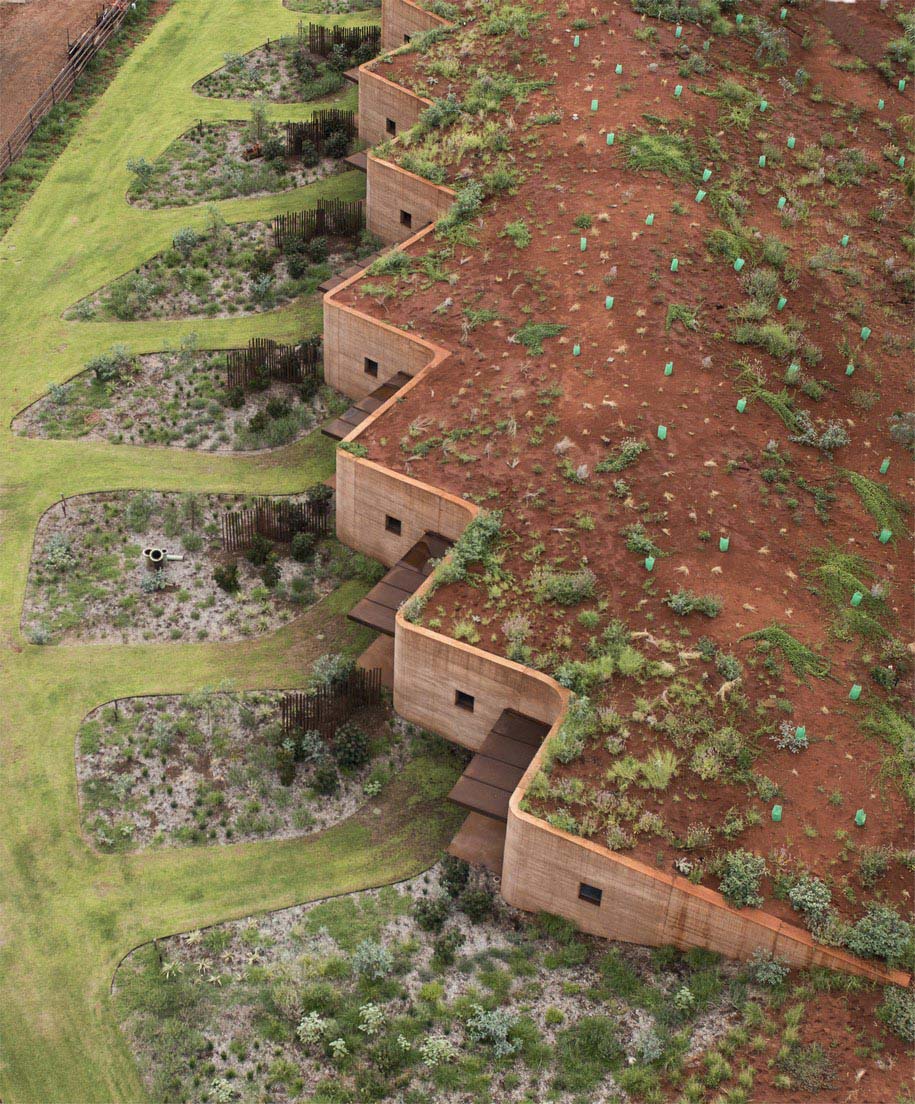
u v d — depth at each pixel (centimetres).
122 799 4066
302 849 3972
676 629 4069
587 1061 3388
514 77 6325
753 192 5781
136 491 5075
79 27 7975
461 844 3969
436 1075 3375
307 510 4994
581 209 5522
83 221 6450
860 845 3584
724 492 4475
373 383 5366
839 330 5216
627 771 3703
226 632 4606
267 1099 3341
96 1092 3375
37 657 4481
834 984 3384
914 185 5962
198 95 7400
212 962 3656
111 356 5556
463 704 4178
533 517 4391
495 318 5128
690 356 4916
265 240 6309
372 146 6750
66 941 3697
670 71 6291
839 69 6706
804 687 3950
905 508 4575
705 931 3525
